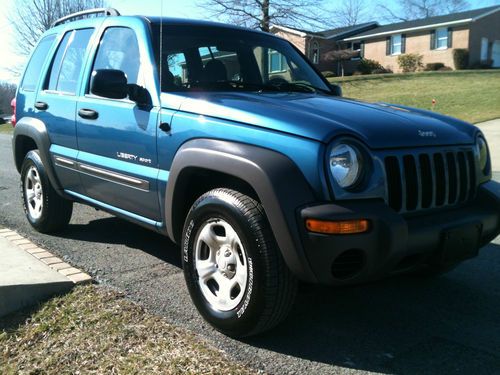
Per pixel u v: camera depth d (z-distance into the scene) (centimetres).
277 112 304
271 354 298
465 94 2219
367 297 386
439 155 324
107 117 399
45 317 336
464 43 3328
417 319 349
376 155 291
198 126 327
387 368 287
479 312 362
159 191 356
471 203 348
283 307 294
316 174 275
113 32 428
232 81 405
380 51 3734
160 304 359
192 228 328
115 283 394
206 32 421
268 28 2323
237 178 311
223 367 280
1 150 1445
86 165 427
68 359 291
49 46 523
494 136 1318
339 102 355
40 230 523
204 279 326
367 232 274
